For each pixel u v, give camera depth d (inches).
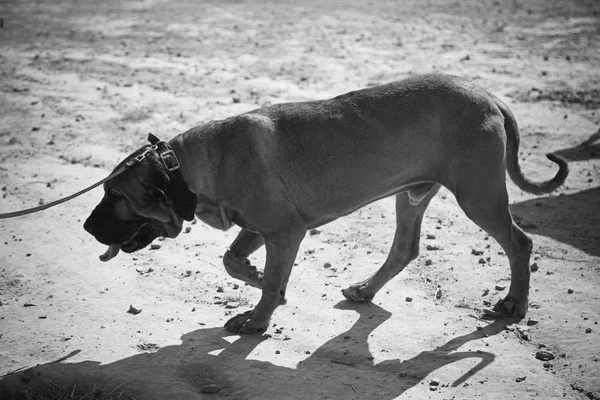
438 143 237.6
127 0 936.3
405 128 236.2
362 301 269.6
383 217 347.9
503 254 307.0
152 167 232.2
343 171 237.9
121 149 424.2
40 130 456.8
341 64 598.5
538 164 404.5
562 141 439.8
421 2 887.1
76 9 880.3
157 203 237.0
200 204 246.7
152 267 298.7
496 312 257.0
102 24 779.4
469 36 711.7
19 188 372.8
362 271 293.9
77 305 267.0
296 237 240.1
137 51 653.9
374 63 602.5
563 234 322.0
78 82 559.8
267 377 223.1
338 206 243.6
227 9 847.7
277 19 785.6
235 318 251.9
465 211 242.1
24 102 511.8
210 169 240.8
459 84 239.5
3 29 762.2
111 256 247.9
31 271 292.8
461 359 231.1
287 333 249.8
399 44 670.5
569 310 257.9
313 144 237.6
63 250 311.7
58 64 613.9
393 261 263.9
